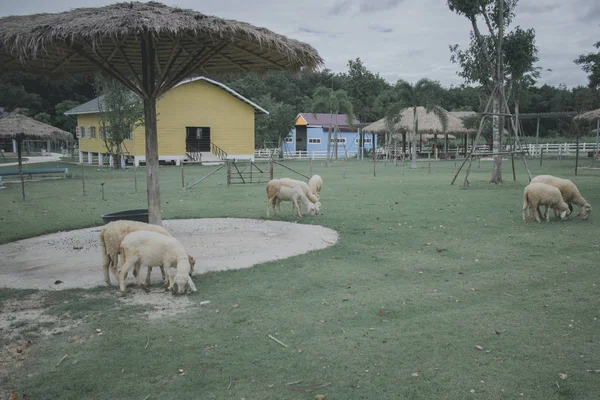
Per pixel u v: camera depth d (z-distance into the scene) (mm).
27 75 11305
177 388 4059
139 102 35594
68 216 13602
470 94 70750
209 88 39688
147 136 9594
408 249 8953
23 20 7973
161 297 6355
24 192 19531
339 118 61594
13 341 5027
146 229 6945
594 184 19516
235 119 41219
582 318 5445
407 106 34156
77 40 7680
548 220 11523
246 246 9328
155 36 8195
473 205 14562
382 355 4609
